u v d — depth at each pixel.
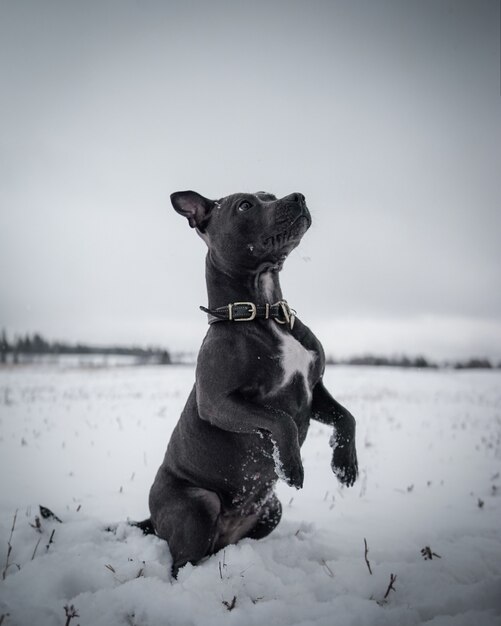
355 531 1.31
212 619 0.92
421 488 1.67
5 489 1.62
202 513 1.12
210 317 1.13
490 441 2.33
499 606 0.94
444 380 5.50
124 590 0.99
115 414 3.04
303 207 1.10
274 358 1.07
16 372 6.68
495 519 1.39
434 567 1.08
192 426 1.14
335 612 0.92
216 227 1.16
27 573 1.04
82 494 1.58
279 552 1.16
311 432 2.51
